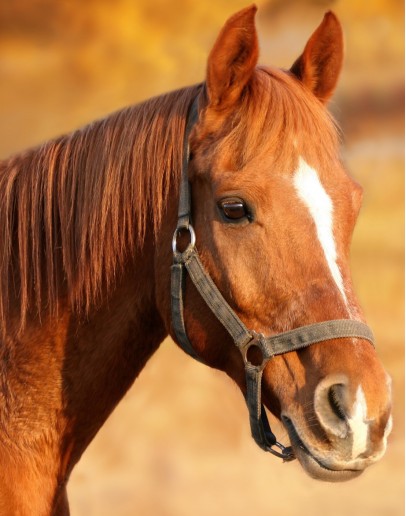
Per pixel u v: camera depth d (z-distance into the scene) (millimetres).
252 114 4848
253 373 4793
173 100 5223
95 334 5215
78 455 5359
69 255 5156
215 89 4949
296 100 4914
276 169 4723
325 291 4621
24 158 5426
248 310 4750
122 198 5125
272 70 5180
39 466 5164
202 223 4922
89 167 5195
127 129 5188
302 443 4617
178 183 5059
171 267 5027
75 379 5215
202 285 4895
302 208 4676
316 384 4598
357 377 4520
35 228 5211
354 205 4855
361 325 4652
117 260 5164
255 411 4840
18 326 5211
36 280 5184
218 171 4805
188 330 5043
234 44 4914
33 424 5160
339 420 4508
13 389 5184
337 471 4512
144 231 5129
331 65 5379
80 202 5176
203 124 4992
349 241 4852
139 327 5281
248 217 4711
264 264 4680
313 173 4746
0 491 5043
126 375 5359
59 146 5348
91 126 5336
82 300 5145
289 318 4660
